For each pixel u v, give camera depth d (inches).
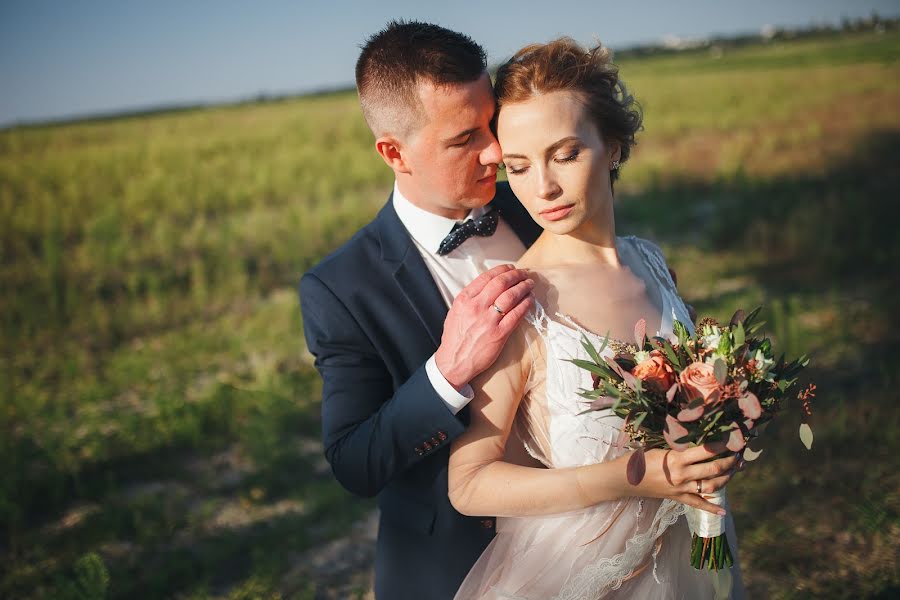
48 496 180.2
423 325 75.4
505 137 63.0
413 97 69.7
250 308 311.6
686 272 311.3
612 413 59.7
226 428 208.2
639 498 65.1
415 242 79.9
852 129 627.5
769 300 267.3
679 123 765.9
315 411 215.2
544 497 61.3
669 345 59.7
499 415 63.9
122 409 226.2
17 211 518.6
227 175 676.7
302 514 169.0
